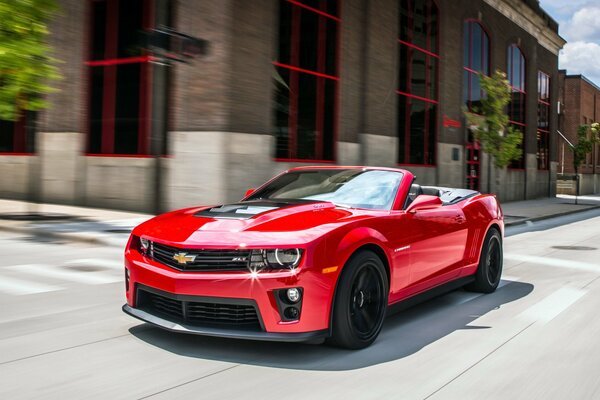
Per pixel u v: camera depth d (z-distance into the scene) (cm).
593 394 343
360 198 504
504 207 2494
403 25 2092
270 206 472
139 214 1441
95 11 1617
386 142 1977
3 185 1900
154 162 1316
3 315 512
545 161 3666
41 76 1055
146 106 1521
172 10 1440
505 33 2959
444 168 2397
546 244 1177
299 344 428
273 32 1509
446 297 627
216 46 1372
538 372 381
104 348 414
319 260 382
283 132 1566
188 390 335
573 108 4728
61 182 1694
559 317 538
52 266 769
